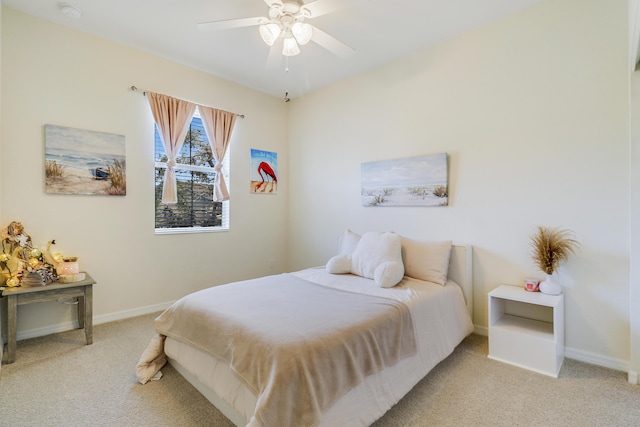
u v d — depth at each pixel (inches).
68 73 108.0
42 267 96.3
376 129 137.7
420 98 123.1
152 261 129.0
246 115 158.9
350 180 148.4
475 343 102.0
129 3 95.2
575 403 69.5
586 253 88.4
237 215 156.7
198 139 145.7
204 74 142.3
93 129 113.3
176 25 107.0
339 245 138.7
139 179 124.7
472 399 71.4
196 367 71.4
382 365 63.8
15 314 87.0
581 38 88.8
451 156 114.9
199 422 63.4
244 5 96.1
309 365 51.5
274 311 69.5
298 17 82.4
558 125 92.8
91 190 113.1
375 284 97.3
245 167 159.5
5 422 62.2
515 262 101.2
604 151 85.7
